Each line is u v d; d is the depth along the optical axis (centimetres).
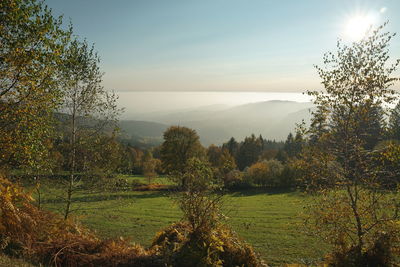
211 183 994
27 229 821
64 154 1245
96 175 1280
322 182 962
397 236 816
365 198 888
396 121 855
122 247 948
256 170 5428
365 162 876
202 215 962
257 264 943
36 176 1117
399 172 834
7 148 805
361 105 875
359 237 868
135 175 6625
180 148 4559
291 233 2278
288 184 5228
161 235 1065
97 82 1270
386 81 841
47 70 862
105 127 1326
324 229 934
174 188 1016
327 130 945
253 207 3578
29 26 780
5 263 599
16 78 800
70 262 776
